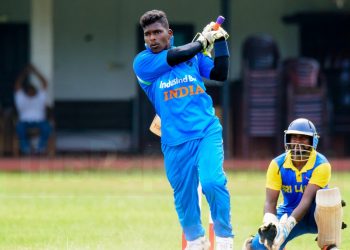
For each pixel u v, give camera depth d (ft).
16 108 305.73
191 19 329.93
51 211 183.62
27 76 309.83
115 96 328.90
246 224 164.04
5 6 322.55
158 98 114.52
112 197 207.10
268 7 331.98
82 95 328.70
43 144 296.51
